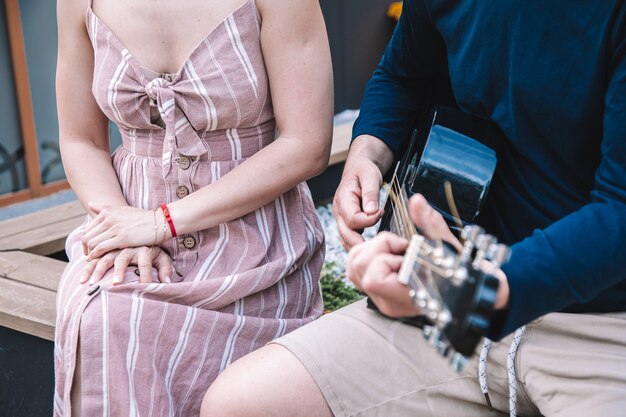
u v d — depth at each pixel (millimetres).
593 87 1685
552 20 1709
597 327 1767
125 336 1936
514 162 1896
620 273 1546
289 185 2129
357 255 1479
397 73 2289
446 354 1291
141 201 2162
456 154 1906
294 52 2076
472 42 1870
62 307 2037
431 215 1520
